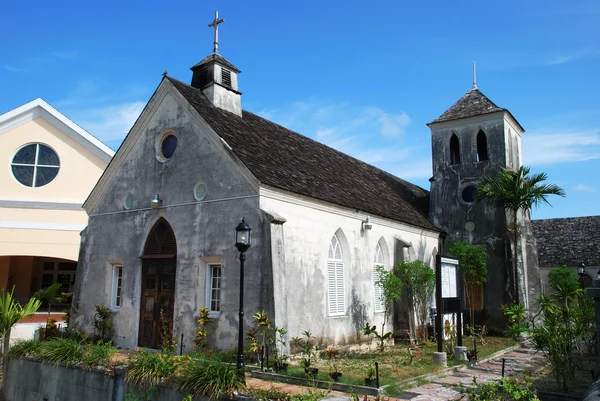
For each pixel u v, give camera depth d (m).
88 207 21.03
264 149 18.59
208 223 16.55
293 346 15.24
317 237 17.30
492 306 25.23
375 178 28.91
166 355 12.64
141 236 18.66
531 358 17.61
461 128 28.00
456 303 16.52
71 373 13.82
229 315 15.41
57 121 27.86
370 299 19.98
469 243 26.55
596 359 16.05
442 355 14.80
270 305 14.34
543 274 39.06
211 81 20.08
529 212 27.27
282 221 15.14
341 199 18.91
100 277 19.75
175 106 18.53
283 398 9.95
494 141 26.89
